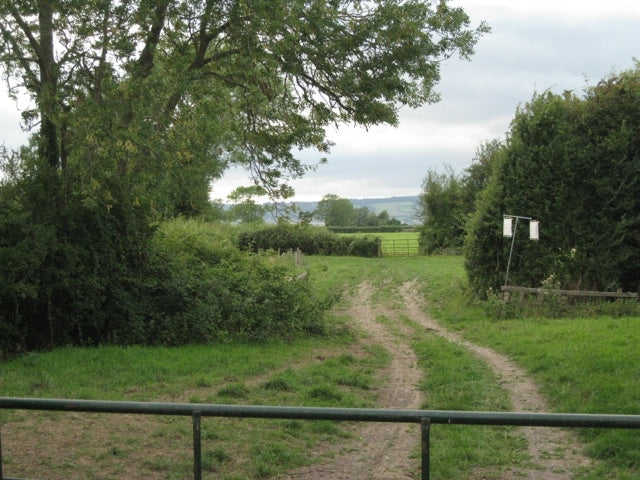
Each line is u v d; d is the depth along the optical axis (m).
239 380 11.36
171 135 14.43
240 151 18.55
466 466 7.07
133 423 8.23
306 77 16.77
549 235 24.94
